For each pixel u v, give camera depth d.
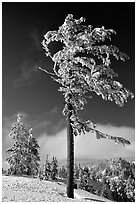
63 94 22.41
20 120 43.34
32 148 43.69
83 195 23.41
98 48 21.41
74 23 22.00
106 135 21.89
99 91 21.39
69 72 22.38
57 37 21.89
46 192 20.47
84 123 22.11
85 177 67.38
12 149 42.31
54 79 22.39
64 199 18.92
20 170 42.12
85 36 21.47
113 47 21.19
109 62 21.09
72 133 22.12
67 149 21.92
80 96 22.22
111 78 21.67
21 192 19.12
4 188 19.89
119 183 67.94
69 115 22.34
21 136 42.72
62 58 22.06
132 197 66.00
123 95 21.03
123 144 21.80
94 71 21.28
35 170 43.53
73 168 21.66
